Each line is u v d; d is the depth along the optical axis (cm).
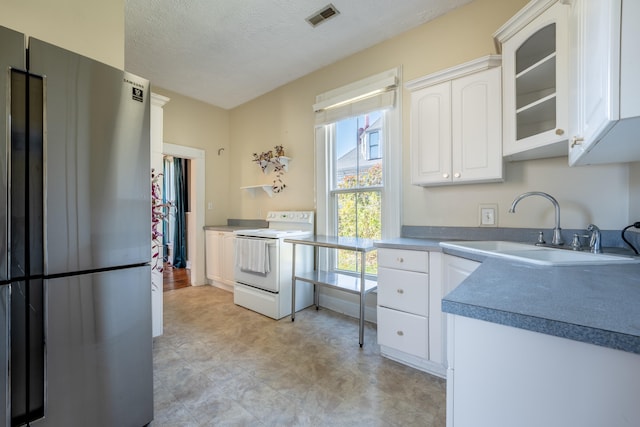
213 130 425
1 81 99
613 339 51
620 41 77
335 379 181
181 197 536
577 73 121
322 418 147
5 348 100
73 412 117
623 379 52
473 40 221
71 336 116
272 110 377
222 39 266
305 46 277
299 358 206
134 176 135
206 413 151
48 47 109
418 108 219
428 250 184
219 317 287
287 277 291
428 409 154
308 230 323
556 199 186
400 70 258
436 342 182
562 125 143
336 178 314
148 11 227
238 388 172
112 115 127
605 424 54
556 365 58
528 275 96
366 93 272
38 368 108
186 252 538
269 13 231
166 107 373
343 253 310
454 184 225
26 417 106
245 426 142
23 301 105
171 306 320
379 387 173
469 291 77
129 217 133
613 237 167
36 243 108
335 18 238
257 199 401
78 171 117
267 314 288
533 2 152
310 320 279
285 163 355
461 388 70
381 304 206
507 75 176
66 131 113
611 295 73
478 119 190
